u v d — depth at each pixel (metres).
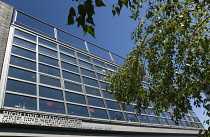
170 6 5.61
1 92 7.34
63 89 10.20
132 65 8.11
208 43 6.33
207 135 4.97
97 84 13.05
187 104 6.71
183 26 6.04
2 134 6.36
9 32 9.98
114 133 10.60
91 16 2.45
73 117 9.22
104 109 11.54
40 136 7.31
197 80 7.11
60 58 12.08
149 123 13.79
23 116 7.23
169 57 6.93
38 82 9.23
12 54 9.14
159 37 6.76
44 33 12.63
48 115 8.22
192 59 6.63
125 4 3.02
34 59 10.23
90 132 9.38
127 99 8.18
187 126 18.17
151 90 7.49
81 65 13.33
